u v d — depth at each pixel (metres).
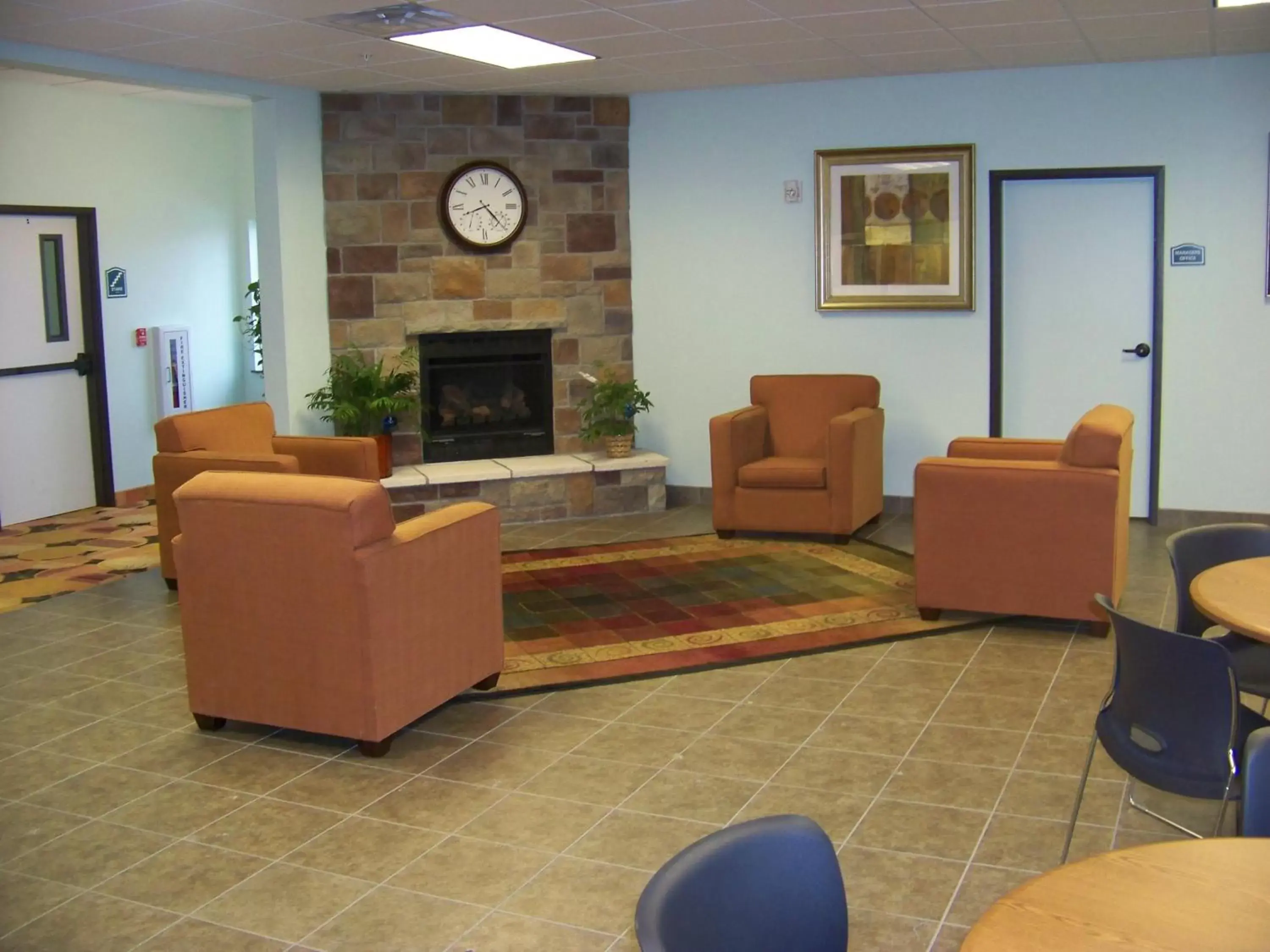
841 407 7.66
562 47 6.32
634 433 8.23
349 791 4.02
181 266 9.41
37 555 7.41
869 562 6.76
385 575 4.18
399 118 7.84
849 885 3.32
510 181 8.05
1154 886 1.88
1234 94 7.08
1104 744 3.21
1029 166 7.55
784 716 4.57
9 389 8.20
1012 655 5.18
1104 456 5.24
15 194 8.10
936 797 3.86
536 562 6.91
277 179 7.55
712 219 8.20
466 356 8.22
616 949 3.05
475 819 3.79
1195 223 7.27
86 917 3.26
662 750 4.29
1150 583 6.26
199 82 6.89
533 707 4.74
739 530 7.45
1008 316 7.79
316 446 6.92
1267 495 7.34
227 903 3.32
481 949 3.07
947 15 5.75
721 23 5.80
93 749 4.43
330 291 7.88
